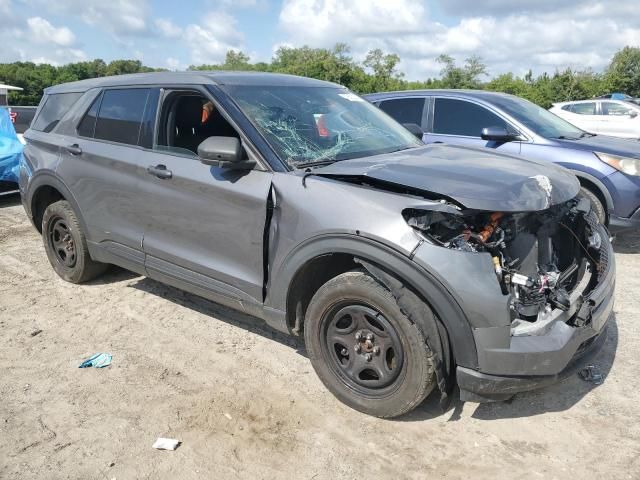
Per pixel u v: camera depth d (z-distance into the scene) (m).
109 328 4.30
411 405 2.93
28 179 5.12
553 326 2.81
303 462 2.80
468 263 2.67
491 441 2.94
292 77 4.38
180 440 2.97
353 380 3.16
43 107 5.26
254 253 3.40
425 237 2.74
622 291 4.96
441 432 3.02
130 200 4.14
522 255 2.97
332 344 3.21
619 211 5.91
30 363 3.79
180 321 4.41
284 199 3.20
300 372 3.64
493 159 3.49
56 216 4.97
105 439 2.99
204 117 3.76
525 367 2.70
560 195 3.04
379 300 2.87
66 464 2.79
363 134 3.96
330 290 3.07
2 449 2.90
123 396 3.39
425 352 2.79
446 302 2.68
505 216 2.91
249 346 4.00
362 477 2.70
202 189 3.60
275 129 3.55
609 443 2.89
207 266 3.68
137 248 4.17
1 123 8.61
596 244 3.34
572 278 3.29
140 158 4.05
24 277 5.38
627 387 3.40
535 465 2.75
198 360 3.81
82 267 4.93
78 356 3.88
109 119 4.43
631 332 4.12
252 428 3.07
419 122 7.32
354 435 3.00
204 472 2.74
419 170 3.10
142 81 4.28
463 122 6.97
